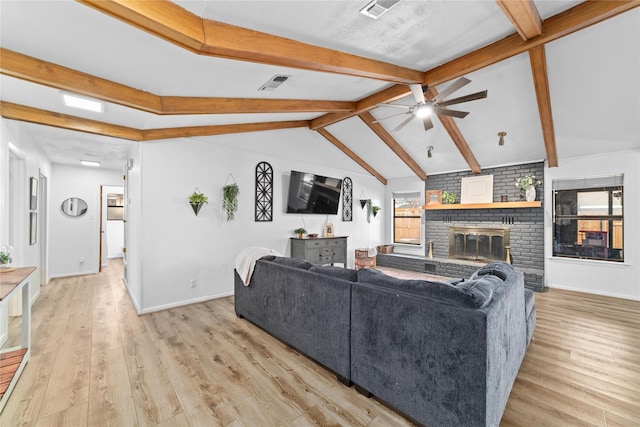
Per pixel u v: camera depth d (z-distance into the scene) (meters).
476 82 3.86
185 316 3.52
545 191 5.21
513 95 3.98
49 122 2.97
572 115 4.11
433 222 6.77
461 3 2.09
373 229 7.34
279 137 5.13
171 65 2.16
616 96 3.62
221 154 4.37
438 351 1.61
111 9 1.42
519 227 5.55
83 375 2.23
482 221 6.00
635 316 3.64
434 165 6.45
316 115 5.11
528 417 1.81
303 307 2.49
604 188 4.74
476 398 1.47
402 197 7.44
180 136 3.83
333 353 2.21
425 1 1.97
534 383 2.18
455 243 6.40
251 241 4.74
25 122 3.02
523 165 5.51
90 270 5.97
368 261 6.37
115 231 8.38
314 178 5.57
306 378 2.23
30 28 1.63
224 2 1.63
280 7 1.75
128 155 4.66
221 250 4.36
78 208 5.86
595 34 2.91
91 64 2.10
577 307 4.00
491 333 1.49
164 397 1.98
